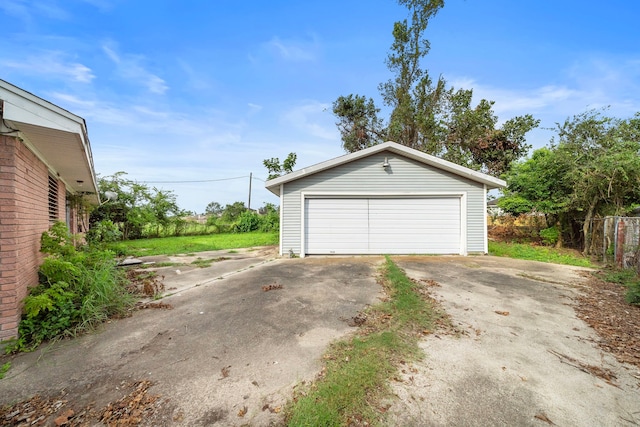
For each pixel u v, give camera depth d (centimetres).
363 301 448
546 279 575
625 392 233
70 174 698
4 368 273
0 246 322
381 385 235
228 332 345
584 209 993
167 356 291
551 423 198
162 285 555
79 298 390
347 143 2048
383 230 905
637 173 833
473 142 1680
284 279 588
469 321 371
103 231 1026
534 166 1135
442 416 203
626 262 688
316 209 905
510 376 252
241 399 222
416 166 909
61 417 208
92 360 287
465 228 897
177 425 197
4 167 329
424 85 1770
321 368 262
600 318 384
